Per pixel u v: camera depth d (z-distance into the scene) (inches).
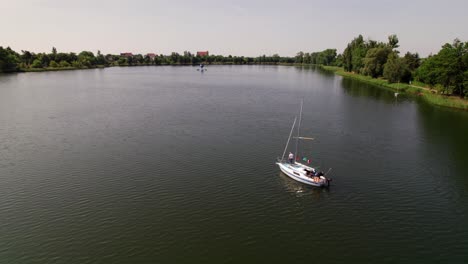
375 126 3769.7
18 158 2645.2
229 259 1555.1
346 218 1899.6
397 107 4884.4
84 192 2122.3
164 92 6230.3
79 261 1528.1
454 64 5073.8
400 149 3011.8
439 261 1562.5
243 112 4407.0
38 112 4239.7
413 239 1718.8
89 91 6225.4
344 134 3435.0
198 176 2373.3
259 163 2620.6
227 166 2551.7
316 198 2113.7
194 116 4121.6
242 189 2204.7
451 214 1947.6
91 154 2746.1
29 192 2113.7
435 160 2755.9
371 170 2544.3
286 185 2274.9
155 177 2343.8
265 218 1884.8
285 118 4089.6
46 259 1536.7
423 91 6043.3
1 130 3398.1
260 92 6387.8
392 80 7332.7
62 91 6156.5
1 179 2278.5
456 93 5644.7
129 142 3053.6
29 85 6993.1
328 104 5093.5
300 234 1747.0
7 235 1696.6
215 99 5447.8
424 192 2207.2
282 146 3011.8
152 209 1943.9
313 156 2805.1
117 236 1702.8
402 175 2461.9
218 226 1801.2
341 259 1568.7
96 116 4050.2
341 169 2556.6
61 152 2785.4
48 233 1716.3
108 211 1916.8
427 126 3791.8
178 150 2864.2
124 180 2288.4
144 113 4259.4
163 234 1724.9
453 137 3388.3
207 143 3058.6
